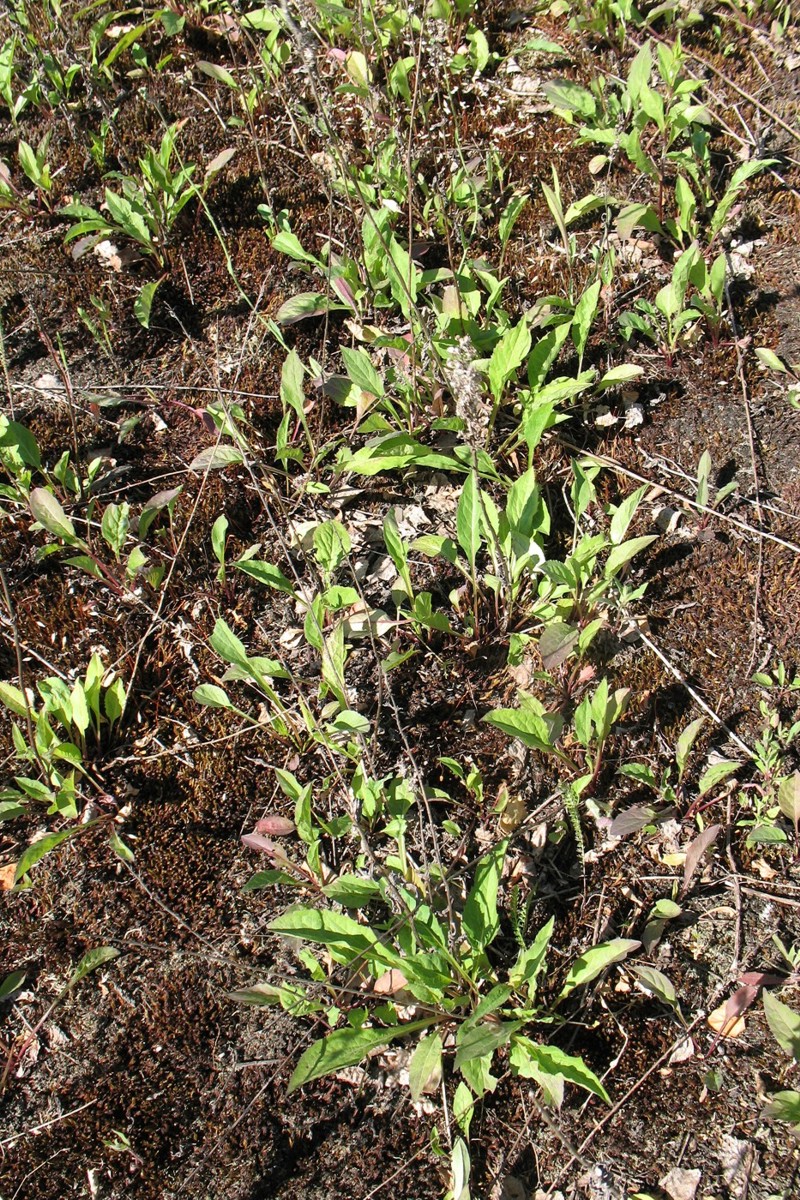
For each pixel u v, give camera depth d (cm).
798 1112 124
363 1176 126
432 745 142
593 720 137
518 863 137
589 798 139
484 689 145
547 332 164
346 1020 131
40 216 179
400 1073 130
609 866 137
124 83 199
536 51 195
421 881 132
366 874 136
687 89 171
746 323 165
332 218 169
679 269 156
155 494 157
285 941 135
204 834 140
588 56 190
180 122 174
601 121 177
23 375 166
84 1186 127
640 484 155
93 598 152
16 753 143
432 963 127
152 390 164
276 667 140
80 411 163
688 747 136
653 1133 127
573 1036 130
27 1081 131
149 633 150
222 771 142
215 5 208
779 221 173
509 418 159
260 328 167
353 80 173
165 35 205
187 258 174
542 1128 127
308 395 163
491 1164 126
